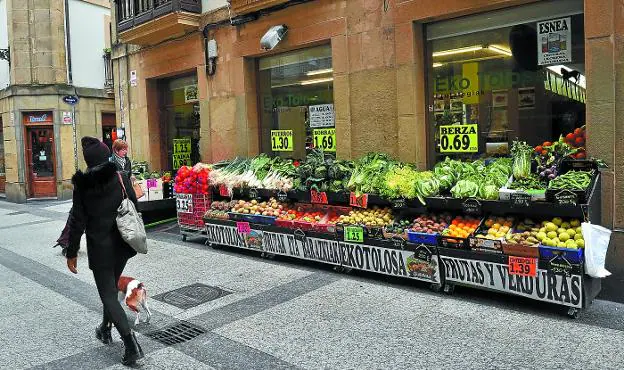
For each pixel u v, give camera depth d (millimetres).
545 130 6238
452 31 6953
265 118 9688
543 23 6125
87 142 4383
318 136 8734
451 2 6578
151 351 4398
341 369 3943
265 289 5984
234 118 9805
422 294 5574
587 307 4840
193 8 10023
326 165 6844
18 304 5801
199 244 8586
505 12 6434
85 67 18281
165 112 12180
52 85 17219
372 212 6406
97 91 18359
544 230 4977
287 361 4117
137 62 12117
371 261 6121
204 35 10133
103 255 4262
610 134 5414
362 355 4160
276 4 8609
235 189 8070
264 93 9648
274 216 7203
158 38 10945
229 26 9617
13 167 17609
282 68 9242
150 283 6395
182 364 4137
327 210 7078
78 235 4254
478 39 6742
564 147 5543
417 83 7117
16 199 17531
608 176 5449
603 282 5527
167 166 12289
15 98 17172
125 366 4148
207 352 4344
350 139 7949
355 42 7723
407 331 4594
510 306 5109
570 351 4070
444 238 5414
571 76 5949
